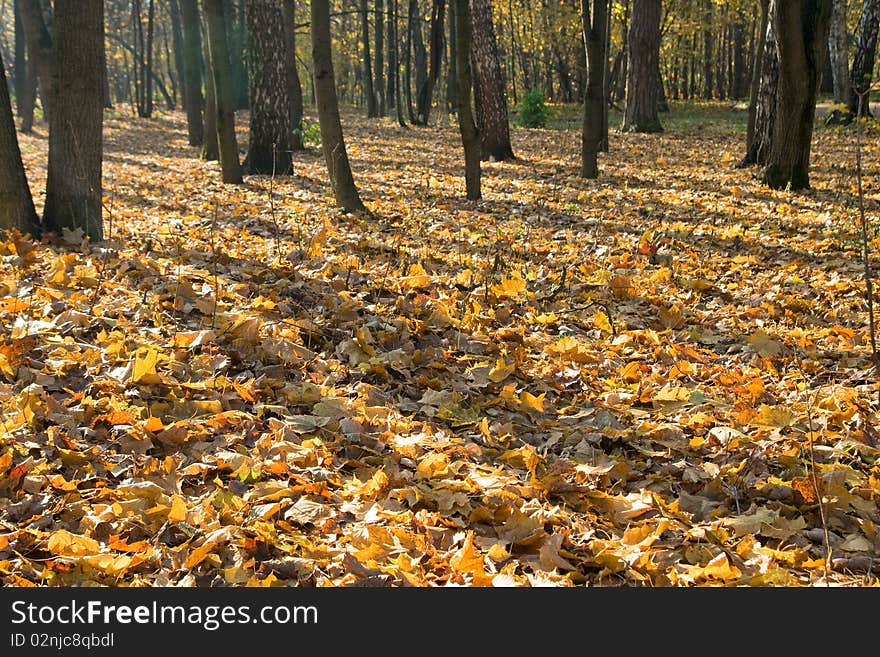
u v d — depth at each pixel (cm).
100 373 400
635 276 693
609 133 2336
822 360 507
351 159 1711
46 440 332
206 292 529
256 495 308
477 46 1684
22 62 2439
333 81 928
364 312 534
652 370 485
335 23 4469
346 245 753
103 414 354
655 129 2341
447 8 3195
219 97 1236
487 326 539
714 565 275
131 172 1448
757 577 273
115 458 329
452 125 2817
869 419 405
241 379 409
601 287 650
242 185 1254
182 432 345
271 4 1412
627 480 353
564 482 330
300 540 281
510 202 1102
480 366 448
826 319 595
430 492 315
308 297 553
